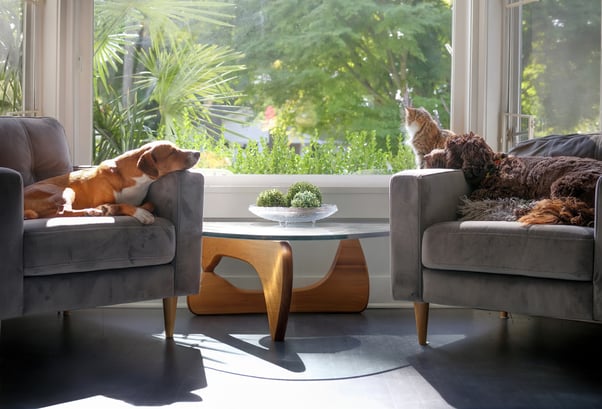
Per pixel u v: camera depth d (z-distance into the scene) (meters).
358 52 4.32
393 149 4.31
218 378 2.61
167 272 2.98
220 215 3.95
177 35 4.24
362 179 4.14
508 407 2.32
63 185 3.09
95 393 2.43
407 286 3.00
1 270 2.53
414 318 3.61
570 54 3.66
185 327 3.39
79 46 4.07
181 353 2.94
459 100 4.16
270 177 4.12
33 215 2.93
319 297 3.71
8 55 3.65
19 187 2.56
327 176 4.16
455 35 4.16
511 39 4.02
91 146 4.11
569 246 2.60
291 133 4.32
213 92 4.28
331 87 4.32
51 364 2.78
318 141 4.32
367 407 2.31
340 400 2.38
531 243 2.68
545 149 3.42
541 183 3.13
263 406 2.32
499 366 2.77
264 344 3.09
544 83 3.81
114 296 2.83
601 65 3.48
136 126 4.21
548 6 3.77
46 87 3.98
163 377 2.62
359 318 3.61
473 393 2.45
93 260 2.73
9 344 3.08
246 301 3.67
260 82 4.30
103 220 2.80
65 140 3.51
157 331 3.31
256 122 4.31
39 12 3.92
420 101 4.29
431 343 3.11
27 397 2.39
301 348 3.02
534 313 2.71
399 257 3.01
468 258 2.80
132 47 4.19
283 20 4.30
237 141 4.30
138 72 4.21
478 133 4.10
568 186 2.93
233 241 3.46
